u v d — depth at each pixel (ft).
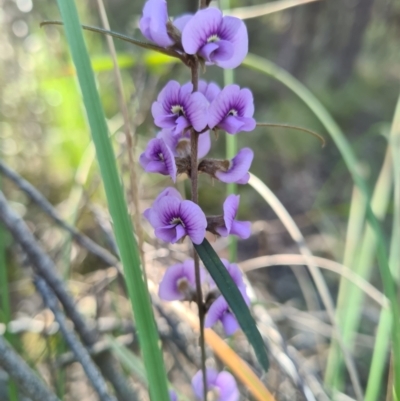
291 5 0.52
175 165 0.28
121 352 0.42
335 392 0.47
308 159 1.45
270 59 2.00
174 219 0.28
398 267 0.51
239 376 0.41
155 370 0.24
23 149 0.82
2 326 0.46
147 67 0.71
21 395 0.42
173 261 0.60
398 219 0.51
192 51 0.27
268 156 1.41
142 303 0.25
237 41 0.28
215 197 1.03
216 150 1.16
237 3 1.83
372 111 1.92
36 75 0.86
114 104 0.97
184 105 0.28
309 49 2.04
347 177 1.35
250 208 1.15
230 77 0.51
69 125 0.87
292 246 1.02
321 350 0.70
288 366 0.45
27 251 0.41
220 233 0.30
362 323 0.78
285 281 0.92
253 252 1.00
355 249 0.62
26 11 0.86
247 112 0.29
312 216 1.12
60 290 0.42
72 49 0.25
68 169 0.84
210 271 0.26
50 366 0.45
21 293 0.65
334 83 2.10
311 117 1.65
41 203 0.49
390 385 0.41
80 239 0.51
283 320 0.67
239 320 0.25
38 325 0.50
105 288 0.58
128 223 0.25
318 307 0.80
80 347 0.37
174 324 0.49
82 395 0.55
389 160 0.60
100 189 0.75
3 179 0.75
